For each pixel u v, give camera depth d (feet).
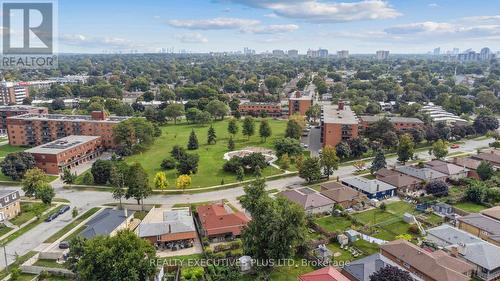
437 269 209.05
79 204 346.13
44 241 276.82
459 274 206.28
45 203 334.03
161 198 356.59
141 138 514.68
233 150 515.91
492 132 570.05
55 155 422.00
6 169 397.39
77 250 219.00
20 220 314.35
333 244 265.95
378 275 189.78
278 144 469.98
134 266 197.67
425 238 266.57
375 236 275.39
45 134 545.03
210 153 501.97
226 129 652.07
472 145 535.60
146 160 474.49
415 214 313.53
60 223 307.37
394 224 295.28
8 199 314.55
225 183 393.91
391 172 390.83
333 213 313.32
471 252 234.79
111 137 531.09
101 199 357.41
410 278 186.91
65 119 555.69
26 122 542.57
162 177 359.46
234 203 342.85
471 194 337.11
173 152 472.03
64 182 394.73
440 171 397.60
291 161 458.09
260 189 295.89
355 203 333.21
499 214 288.51
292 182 398.21
